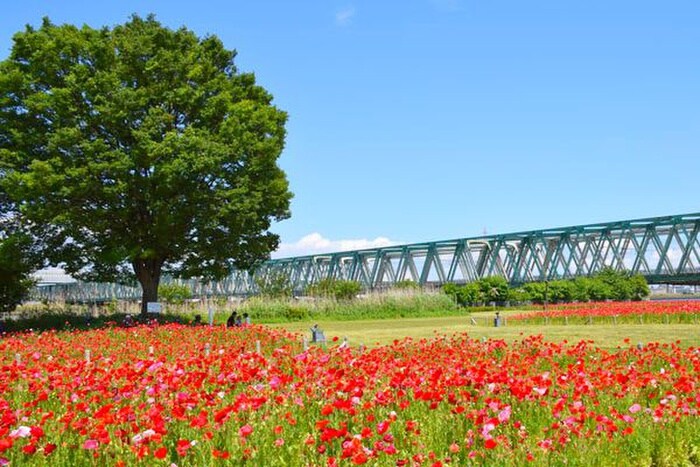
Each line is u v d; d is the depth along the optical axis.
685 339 26.34
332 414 8.88
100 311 45.38
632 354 16.91
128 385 9.71
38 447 7.19
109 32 40.38
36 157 37.56
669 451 8.36
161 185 36.22
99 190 36.22
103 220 37.03
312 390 9.73
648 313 39.31
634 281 74.00
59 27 39.53
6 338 28.98
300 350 21.83
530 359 15.17
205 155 36.59
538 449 7.57
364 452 6.45
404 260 94.81
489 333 33.19
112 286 115.88
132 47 38.84
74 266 39.72
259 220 41.44
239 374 11.04
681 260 72.88
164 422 7.64
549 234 84.94
